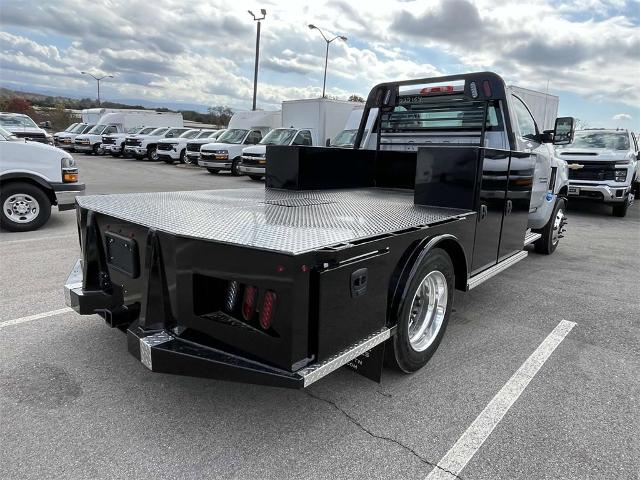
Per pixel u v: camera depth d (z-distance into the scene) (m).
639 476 2.32
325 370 2.30
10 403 2.80
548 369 3.40
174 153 23.47
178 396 2.93
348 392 3.04
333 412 2.81
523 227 4.74
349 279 2.41
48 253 6.19
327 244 2.29
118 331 3.82
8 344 3.55
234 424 2.66
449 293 3.46
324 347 2.32
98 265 3.24
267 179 5.15
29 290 4.72
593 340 3.94
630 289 5.41
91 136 30.08
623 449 2.52
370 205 3.87
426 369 3.37
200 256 2.38
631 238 8.61
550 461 2.41
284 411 2.80
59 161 7.53
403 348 3.03
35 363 3.28
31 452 2.38
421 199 3.82
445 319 3.48
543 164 5.83
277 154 5.00
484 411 2.84
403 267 2.91
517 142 4.97
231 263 2.29
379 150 5.68
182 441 2.50
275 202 3.89
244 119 21.88
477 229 3.69
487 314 4.51
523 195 4.60
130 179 16.72
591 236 8.77
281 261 2.13
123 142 27.73
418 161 3.79
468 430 2.66
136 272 2.81
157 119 34.25
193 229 2.54
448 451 2.47
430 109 5.39
